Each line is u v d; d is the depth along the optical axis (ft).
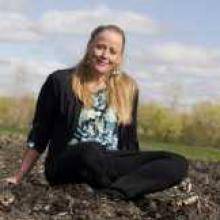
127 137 11.32
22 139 21.52
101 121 11.09
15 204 10.53
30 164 11.43
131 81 11.28
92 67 10.98
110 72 11.16
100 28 11.02
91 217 10.27
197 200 11.34
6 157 16.07
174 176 10.84
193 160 19.31
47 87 11.20
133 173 10.87
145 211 10.80
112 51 10.95
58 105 11.14
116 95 11.11
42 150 11.39
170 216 10.72
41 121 11.25
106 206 10.61
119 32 11.02
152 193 11.11
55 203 10.63
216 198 12.20
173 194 11.57
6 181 11.34
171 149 27.45
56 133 11.19
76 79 11.06
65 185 11.23
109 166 10.88
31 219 10.10
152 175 10.83
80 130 11.07
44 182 12.36
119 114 11.11
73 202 10.64
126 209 10.64
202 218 10.77
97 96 11.11
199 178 14.05
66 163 10.96
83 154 10.80
